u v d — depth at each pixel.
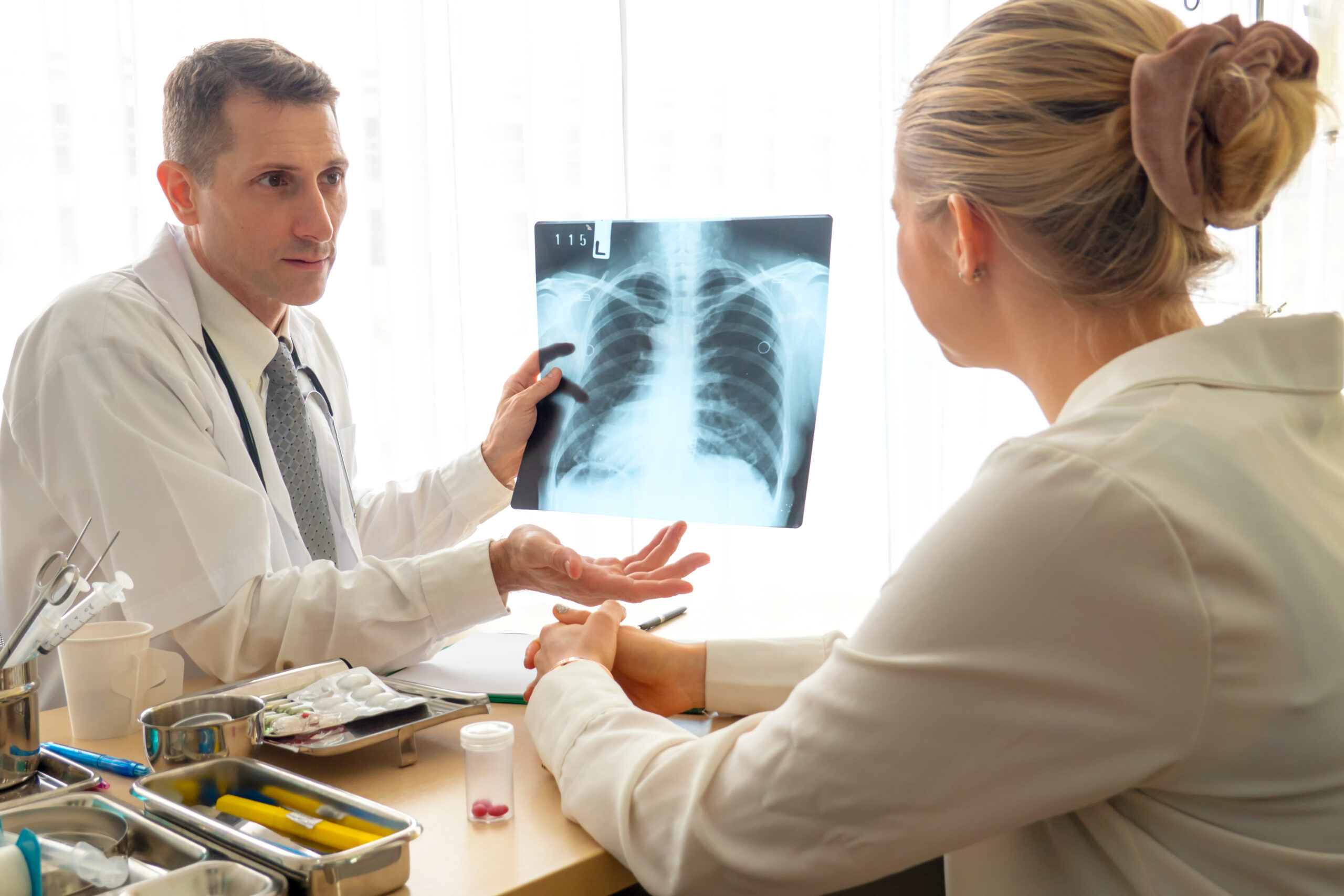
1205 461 0.66
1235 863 0.67
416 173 2.67
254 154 1.37
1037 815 0.67
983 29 0.77
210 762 0.88
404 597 1.21
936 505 2.97
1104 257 0.73
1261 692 0.63
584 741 0.87
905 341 2.92
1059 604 0.65
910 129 0.81
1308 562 0.65
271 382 1.50
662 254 1.29
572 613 1.13
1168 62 0.67
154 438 1.27
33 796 0.85
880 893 1.13
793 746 0.71
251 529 1.25
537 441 1.36
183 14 2.45
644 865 0.77
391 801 0.90
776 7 2.86
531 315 2.81
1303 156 0.72
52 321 1.33
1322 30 2.10
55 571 1.35
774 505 1.25
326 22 2.59
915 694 0.67
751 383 1.26
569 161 2.82
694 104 2.86
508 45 2.75
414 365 2.72
